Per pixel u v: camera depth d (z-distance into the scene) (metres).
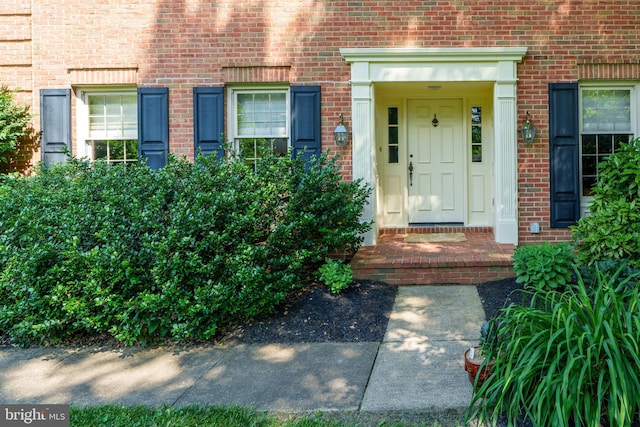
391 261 5.82
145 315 4.12
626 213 4.59
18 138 6.89
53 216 4.38
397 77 6.73
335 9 6.77
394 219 7.89
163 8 6.84
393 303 5.12
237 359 3.83
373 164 6.75
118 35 6.85
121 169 4.91
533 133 6.63
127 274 4.00
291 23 6.80
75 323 4.10
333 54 6.79
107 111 7.16
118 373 3.59
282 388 3.25
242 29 6.82
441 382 3.27
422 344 4.05
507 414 2.60
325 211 5.39
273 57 6.82
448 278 5.73
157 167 6.87
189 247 4.24
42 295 4.27
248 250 4.30
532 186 6.74
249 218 4.44
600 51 6.64
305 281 5.52
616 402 2.28
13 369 3.70
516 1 6.68
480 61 6.66
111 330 4.05
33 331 4.08
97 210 4.32
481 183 7.84
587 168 6.93
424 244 6.82
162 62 6.86
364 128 6.74
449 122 7.88
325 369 3.57
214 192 4.46
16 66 6.94
